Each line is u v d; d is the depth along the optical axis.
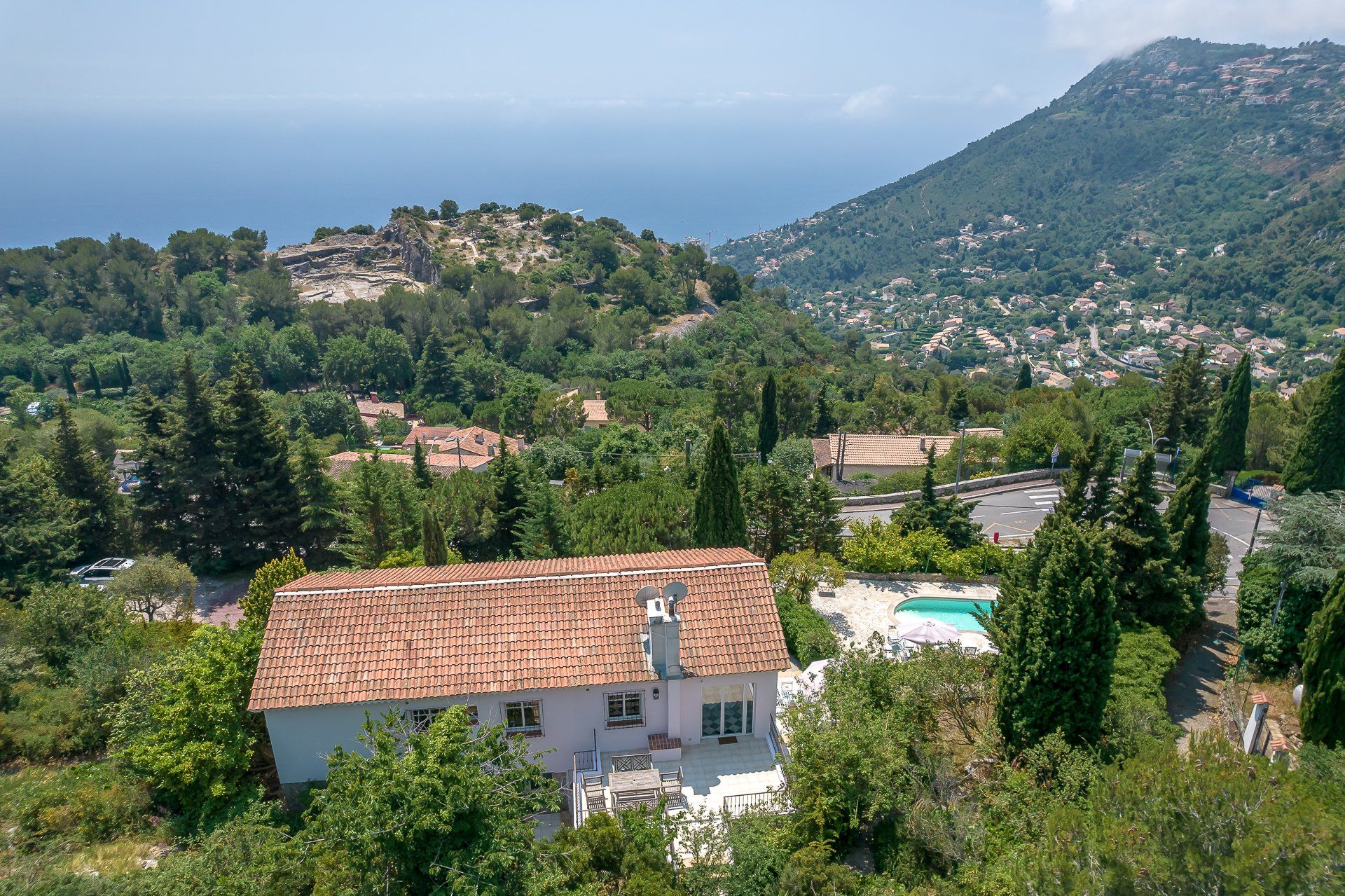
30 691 22.12
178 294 156.00
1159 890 10.10
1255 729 18.73
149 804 18.70
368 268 181.12
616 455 66.38
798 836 16.44
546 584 21.39
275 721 18.89
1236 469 48.91
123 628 26.59
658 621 19.25
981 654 23.78
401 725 16.00
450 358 129.75
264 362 129.75
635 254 191.50
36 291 153.88
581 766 20.02
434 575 22.47
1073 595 18.02
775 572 30.84
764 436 65.12
